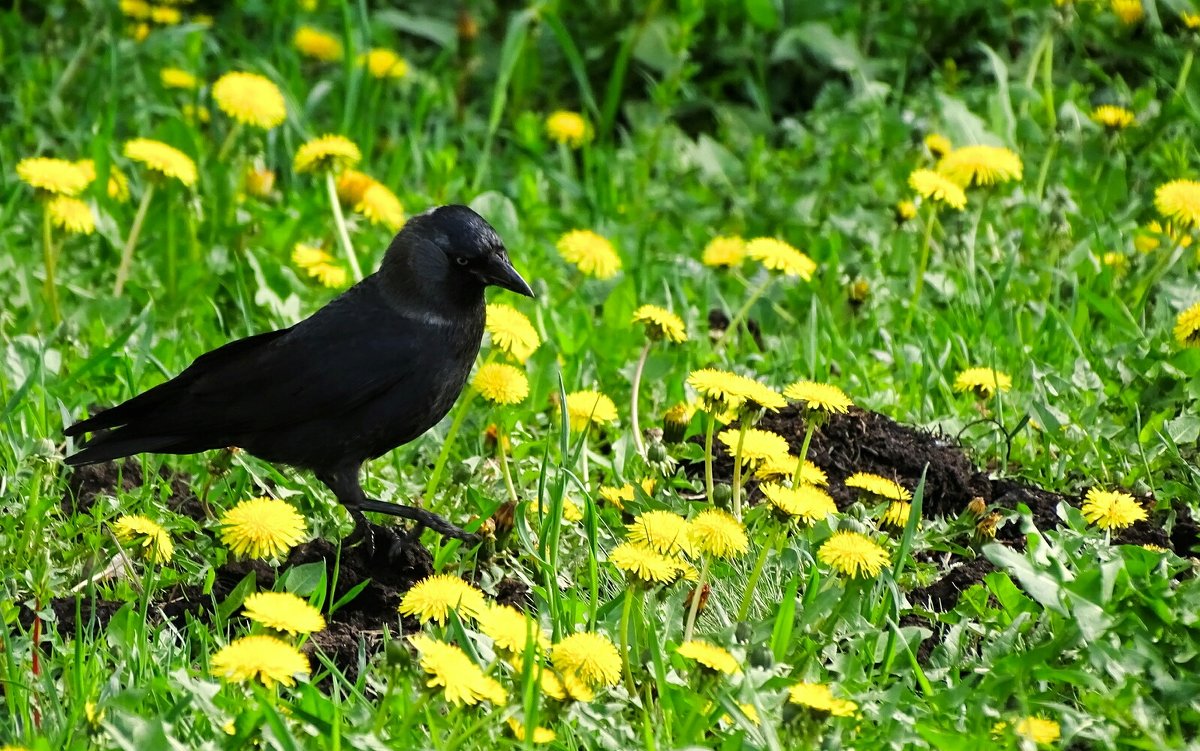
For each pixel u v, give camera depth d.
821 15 16.64
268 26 17.77
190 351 11.91
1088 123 15.08
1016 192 14.02
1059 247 13.17
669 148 15.70
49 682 7.18
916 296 12.52
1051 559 7.76
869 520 9.08
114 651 7.90
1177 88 15.25
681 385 11.41
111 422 9.45
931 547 9.12
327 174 12.49
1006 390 11.09
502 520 8.88
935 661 7.96
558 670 7.11
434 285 9.67
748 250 11.28
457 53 17.12
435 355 9.66
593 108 16.44
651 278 13.50
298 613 6.98
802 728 6.80
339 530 9.66
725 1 17.08
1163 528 9.55
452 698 6.61
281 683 7.35
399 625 8.48
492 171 15.88
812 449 10.34
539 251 13.84
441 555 8.97
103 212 13.39
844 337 12.62
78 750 6.83
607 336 12.12
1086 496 9.96
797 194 14.78
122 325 12.35
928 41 16.62
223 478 10.05
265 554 8.12
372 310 9.63
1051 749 7.08
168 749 6.54
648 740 6.89
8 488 9.20
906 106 15.77
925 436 10.46
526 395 9.88
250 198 14.32
